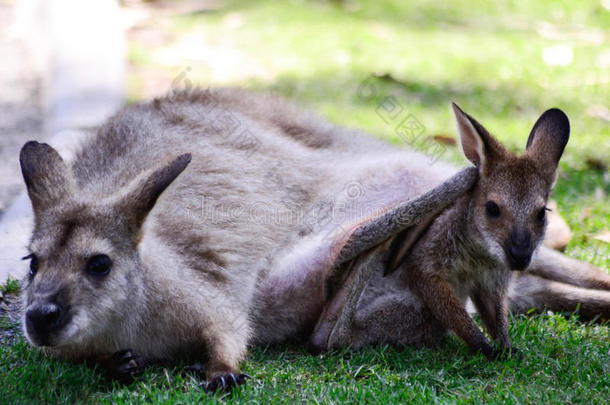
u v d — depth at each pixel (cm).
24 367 852
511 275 967
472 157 962
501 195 920
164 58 1956
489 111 1711
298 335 1015
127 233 847
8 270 1091
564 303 1038
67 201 862
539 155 947
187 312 886
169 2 2359
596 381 846
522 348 929
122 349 870
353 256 933
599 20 2358
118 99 1652
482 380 859
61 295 794
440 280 944
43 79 1892
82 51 1847
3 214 1261
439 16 2367
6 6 2433
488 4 2447
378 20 2308
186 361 912
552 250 1109
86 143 1088
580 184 1390
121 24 2041
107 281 826
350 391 816
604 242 1198
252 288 994
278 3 2405
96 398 816
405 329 964
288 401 801
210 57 1977
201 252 957
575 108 1745
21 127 1625
